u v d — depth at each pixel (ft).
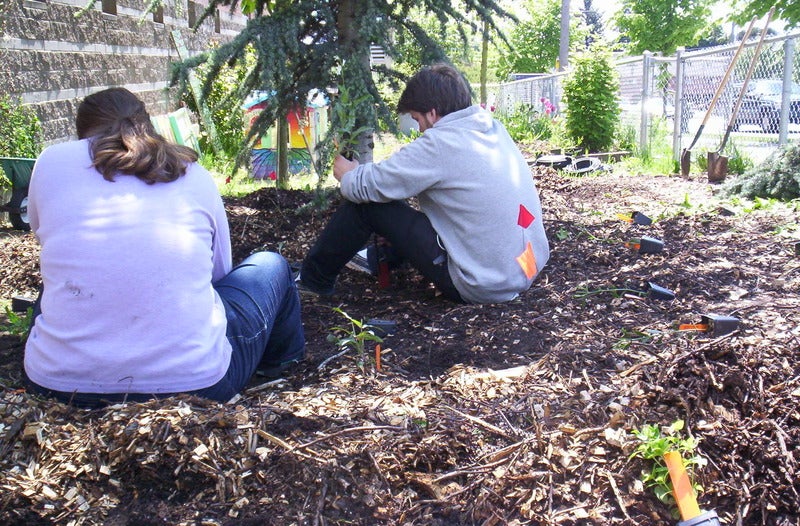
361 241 12.37
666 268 13.71
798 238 15.71
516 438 7.86
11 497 6.80
